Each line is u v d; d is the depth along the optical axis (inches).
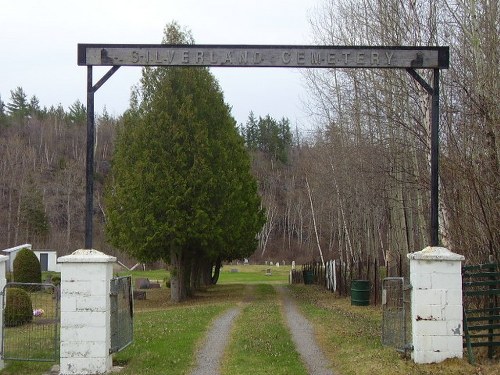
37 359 422.9
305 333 595.8
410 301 442.3
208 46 416.8
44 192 2940.5
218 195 1170.6
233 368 413.1
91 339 388.5
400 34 729.6
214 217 1160.8
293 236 3494.1
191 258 1285.7
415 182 732.0
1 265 415.5
